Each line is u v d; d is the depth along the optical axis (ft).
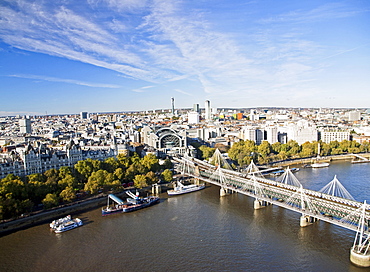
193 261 631.15
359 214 633.20
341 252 651.25
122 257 653.30
